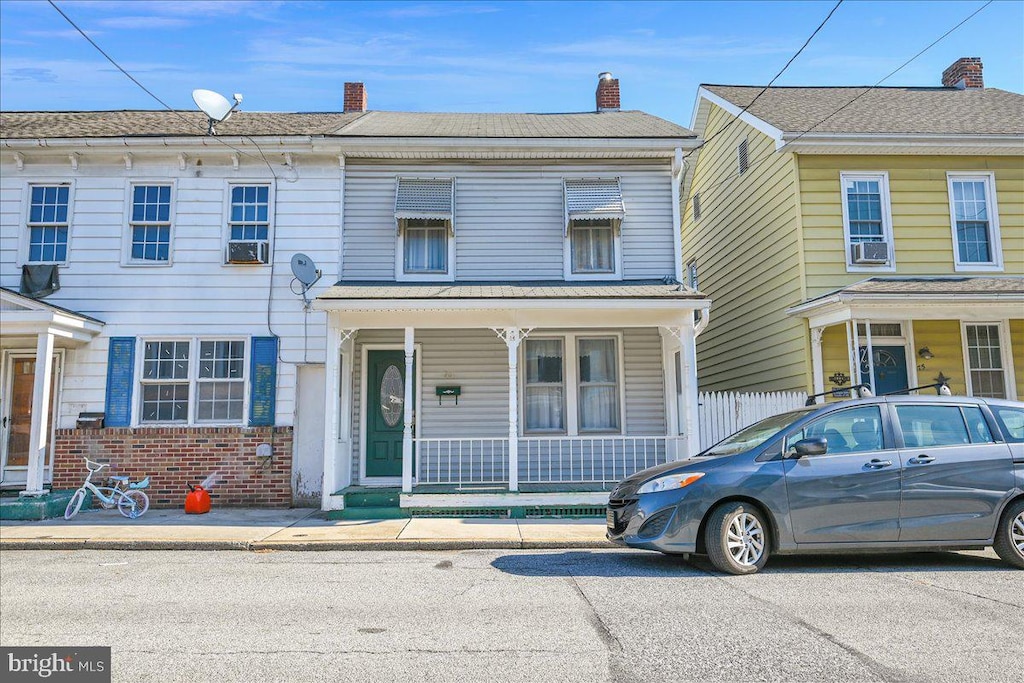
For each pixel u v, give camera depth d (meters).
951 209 11.97
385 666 3.93
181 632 4.64
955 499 6.29
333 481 9.98
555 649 4.20
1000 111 13.05
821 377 11.26
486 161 12.01
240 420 11.14
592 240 11.98
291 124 12.70
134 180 11.53
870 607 5.05
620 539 6.55
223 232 11.48
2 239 11.35
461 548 7.98
